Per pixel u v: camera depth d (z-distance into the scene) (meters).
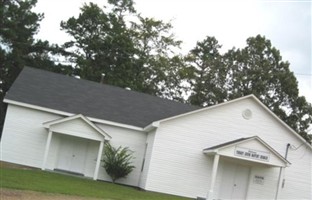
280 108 54.66
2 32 45.16
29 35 47.84
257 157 27.36
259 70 55.62
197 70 59.91
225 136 29.03
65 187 20.38
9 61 44.81
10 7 46.72
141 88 50.66
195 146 28.61
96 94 32.78
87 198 18.05
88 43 49.09
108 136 28.86
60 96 31.28
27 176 22.16
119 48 48.78
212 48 63.97
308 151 30.00
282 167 27.80
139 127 30.08
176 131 28.47
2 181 18.39
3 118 43.00
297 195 29.66
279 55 56.88
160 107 33.09
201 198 27.00
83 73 47.00
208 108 28.88
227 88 57.59
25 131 29.61
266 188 29.31
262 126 29.56
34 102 29.77
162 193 27.75
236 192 29.12
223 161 29.16
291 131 29.78
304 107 54.34
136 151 30.14
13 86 30.69
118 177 29.23
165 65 56.25
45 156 28.47
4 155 29.28
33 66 46.59
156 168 27.97
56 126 28.61
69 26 49.91
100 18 49.88
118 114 30.89
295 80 54.84
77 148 30.03
